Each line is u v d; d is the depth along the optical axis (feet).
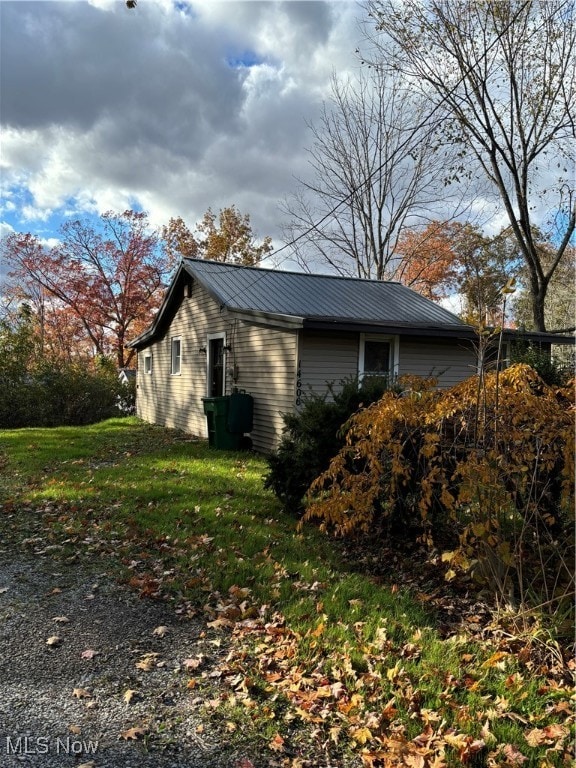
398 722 8.30
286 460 19.98
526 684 9.38
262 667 9.80
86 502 20.85
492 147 48.60
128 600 12.57
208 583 13.51
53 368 59.31
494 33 44.83
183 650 10.38
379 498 15.64
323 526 14.73
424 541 15.31
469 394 12.76
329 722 8.33
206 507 20.15
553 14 43.19
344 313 34.88
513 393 11.94
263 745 7.77
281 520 19.12
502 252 68.69
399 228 72.90
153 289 100.42
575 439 10.75
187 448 35.17
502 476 11.84
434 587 13.71
